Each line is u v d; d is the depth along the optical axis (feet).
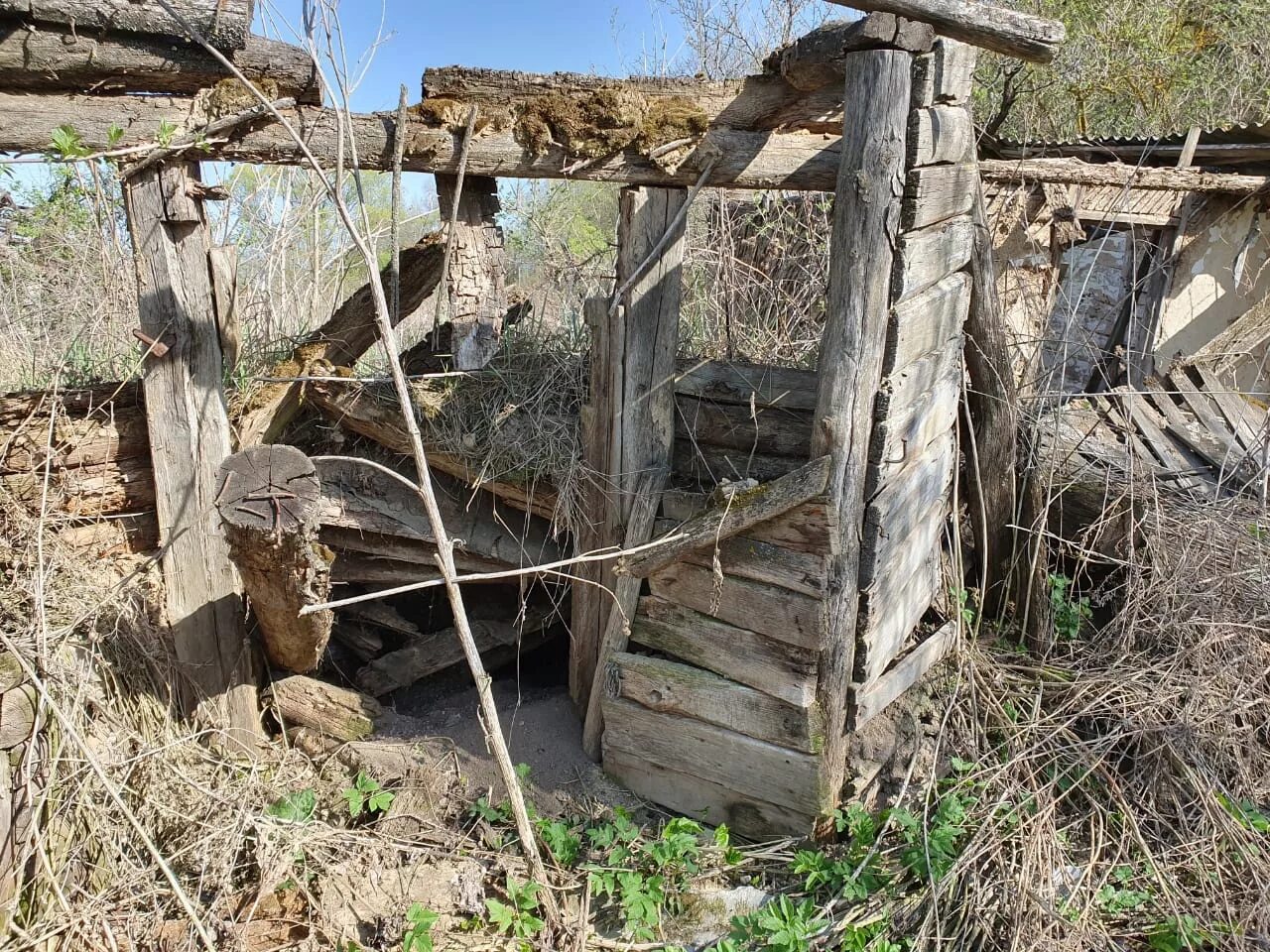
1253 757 11.98
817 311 18.44
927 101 9.40
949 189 10.60
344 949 9.36
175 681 11.31
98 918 8.93
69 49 9.04
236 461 8.91
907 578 12.09
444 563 8.93
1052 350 20.13
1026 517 14.29
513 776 9.47
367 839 10.50
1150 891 10.34
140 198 10.07
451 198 11.58
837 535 9.91
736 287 18.21
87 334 15.56
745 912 10.18
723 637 10.97
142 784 10.18
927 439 11.84
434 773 11.66
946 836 10.44
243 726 11.83
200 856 9.83
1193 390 18.42
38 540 10.07
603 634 12.14
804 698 10.45
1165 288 22.17
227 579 11.33
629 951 9.82
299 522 8.98
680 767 11.52
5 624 9.95
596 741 12.30
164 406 10.71
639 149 10.50
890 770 11.85
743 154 10.62
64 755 9.30
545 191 23.07
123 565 11.41
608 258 21.25
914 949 9.43
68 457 11.06
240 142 10.04
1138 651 13.57
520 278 22.81
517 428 11.98
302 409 13.00
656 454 11.43
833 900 10.00
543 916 9.98
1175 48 28.12
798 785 10.80
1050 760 11.89
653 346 11.07
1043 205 19.89
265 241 20.16
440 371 13.05
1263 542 14.39
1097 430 16.55
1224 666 12.71
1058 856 10.48
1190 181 19.25
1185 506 15.08
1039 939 9.40
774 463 11.43
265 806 10.73
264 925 9.49
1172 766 11.59
